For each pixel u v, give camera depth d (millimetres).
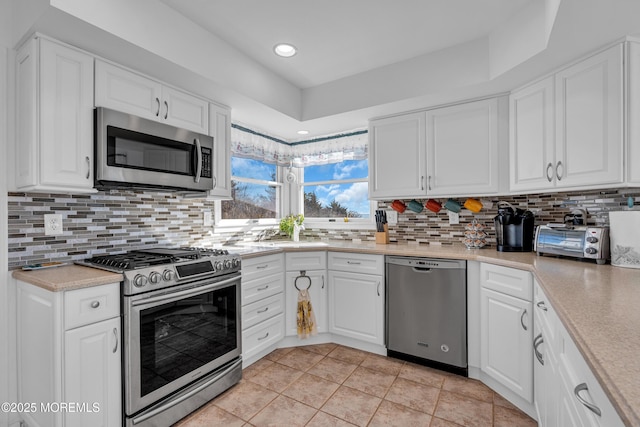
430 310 2359
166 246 2465
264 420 1805
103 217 2072
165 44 1802
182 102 2195
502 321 1974
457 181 2533
